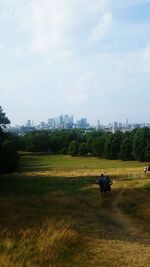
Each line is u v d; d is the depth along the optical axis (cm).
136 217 2467
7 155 7875
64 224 1989
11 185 5641
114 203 3119
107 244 1703
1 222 2081
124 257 1500
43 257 1426
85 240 1734
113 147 14225
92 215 2516
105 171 8719
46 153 17975
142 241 1811
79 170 9388
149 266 1385
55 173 8506
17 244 1578
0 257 1363
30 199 3281
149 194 3747
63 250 1541
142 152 12812
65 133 18900
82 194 4000
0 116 7606
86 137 18462
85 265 1377
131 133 14450
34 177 7469
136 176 6888
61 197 3547
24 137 19200
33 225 1995
